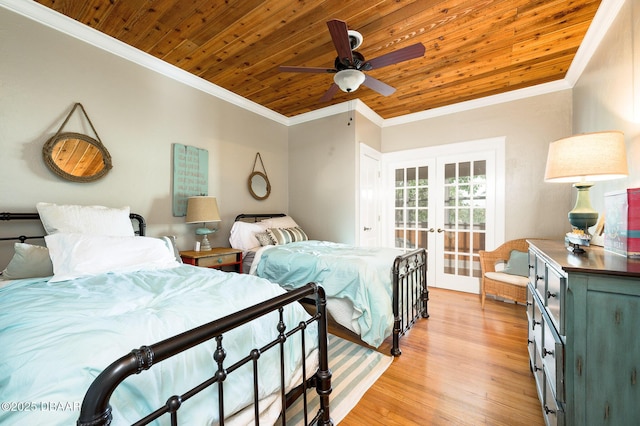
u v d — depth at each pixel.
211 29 2.19
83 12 2.01
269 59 2.63
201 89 3.11
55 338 0.79
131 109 2.51
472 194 3.64
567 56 2.55
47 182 2.02
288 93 3.40
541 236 3.17
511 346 2.20
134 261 1.74
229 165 3.44
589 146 1.39
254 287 1.37
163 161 2.75
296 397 1.30
